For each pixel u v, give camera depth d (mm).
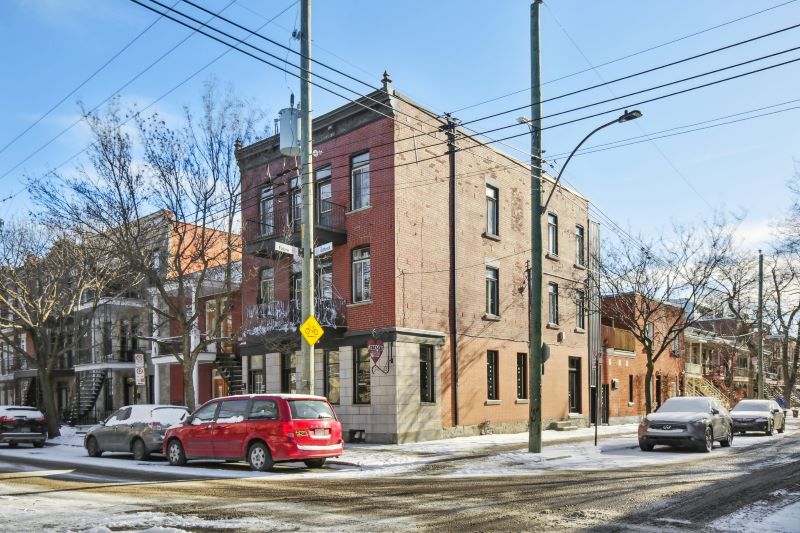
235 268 24188
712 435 19703
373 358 21094
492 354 27141
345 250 24297
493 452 18781
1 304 30375
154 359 33250
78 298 27906
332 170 25062
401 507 9812
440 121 24906
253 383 27719
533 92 18312
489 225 27578
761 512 9352
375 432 22562
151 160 20531
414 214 23672
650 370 26562
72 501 10578
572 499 10500
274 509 9648
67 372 42188
